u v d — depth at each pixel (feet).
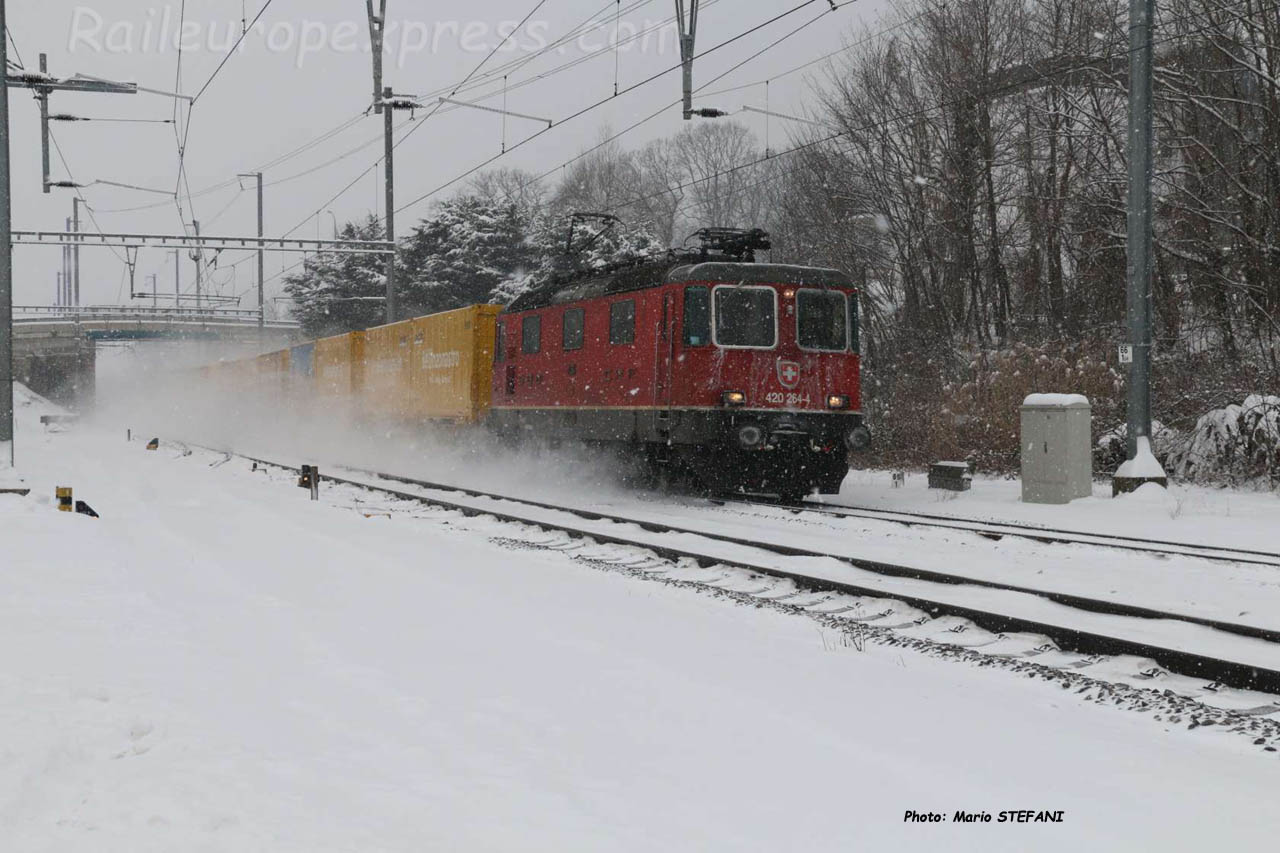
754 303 55.72
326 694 20.31
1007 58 98.12
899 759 16.93
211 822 13.66
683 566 36.55
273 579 33.73
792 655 23.99
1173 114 78.69
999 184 100.12
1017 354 75.25
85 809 14.03
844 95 109.91
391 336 103.19
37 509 49.14
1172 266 81.46
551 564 37.83
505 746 17.39
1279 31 69.67
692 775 16.15
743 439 53.21
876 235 109.19
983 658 23.40
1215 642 24.54
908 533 44.45
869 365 101.09
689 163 224.12
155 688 20.11
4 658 21.75
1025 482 56.44
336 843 13.21
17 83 88.58
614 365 60.54
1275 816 14.74
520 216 188.14
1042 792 15.60
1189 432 64.49
